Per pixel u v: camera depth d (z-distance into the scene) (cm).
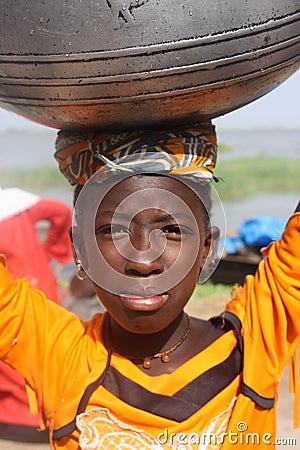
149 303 171
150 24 147
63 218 435
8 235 402
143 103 158
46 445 407
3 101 171
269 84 168
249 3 151
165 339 185
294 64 170
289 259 187
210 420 180
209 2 148
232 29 151
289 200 1312
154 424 178
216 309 566
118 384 183
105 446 178
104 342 189
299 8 160
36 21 149
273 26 155
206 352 186
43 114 167
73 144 182
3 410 407
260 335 187
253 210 1210
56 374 187
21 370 189
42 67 153
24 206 417
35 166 1800
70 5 147
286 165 1716
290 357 189
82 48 149
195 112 165
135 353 185
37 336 189
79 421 181
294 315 186
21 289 193
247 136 2555
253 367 183
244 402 181
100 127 170
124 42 148
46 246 441
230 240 638
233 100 166
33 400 190
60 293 452
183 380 182
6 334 186
